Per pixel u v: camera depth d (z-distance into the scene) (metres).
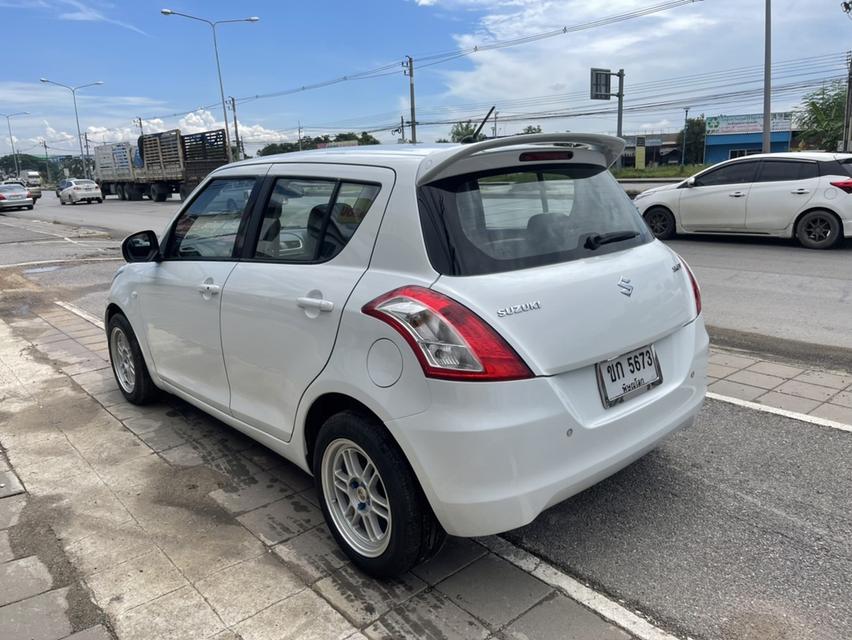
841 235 10.90
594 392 2.68
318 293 2.86
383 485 2.65
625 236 3.13
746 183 11.74
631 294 2.86
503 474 2.39
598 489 3.55
